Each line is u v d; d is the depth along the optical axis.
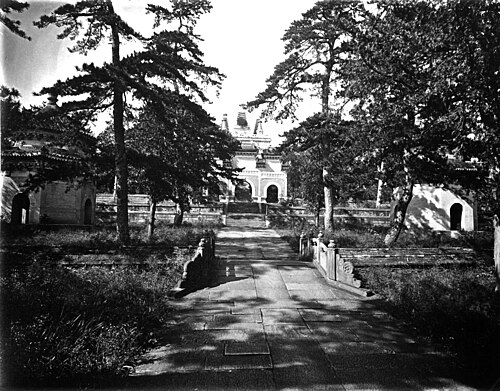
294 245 18.77
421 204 24.08
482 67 7.27
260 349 6.64
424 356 6.39
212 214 33.34
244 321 8.08
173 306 8.97
